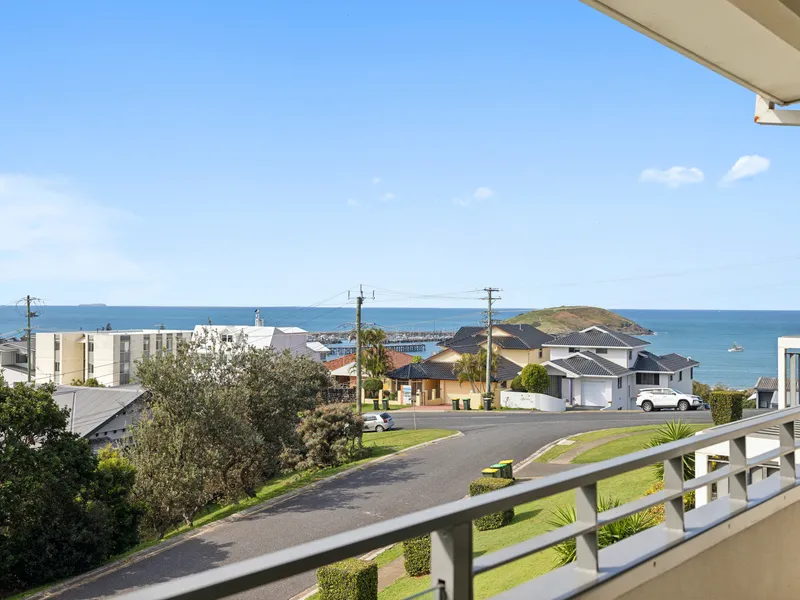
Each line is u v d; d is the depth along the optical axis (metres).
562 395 51.25
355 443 28.41
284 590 12.58
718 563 3.50
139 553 17.27
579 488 2.73
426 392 53.41
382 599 11.26
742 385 98.25
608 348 52.84
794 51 4.11
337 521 18.27
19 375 75.38
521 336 61.25
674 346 168.75
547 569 10.25
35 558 17.67
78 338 78.56
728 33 3.88
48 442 19.70
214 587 1.34
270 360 27.22
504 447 27.81
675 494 3.23
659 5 3.54
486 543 13.60
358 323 39.25
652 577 2.97
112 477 20.33
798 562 4.35
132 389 40.78
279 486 24.38
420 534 1.83
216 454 22.08
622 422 35.00
